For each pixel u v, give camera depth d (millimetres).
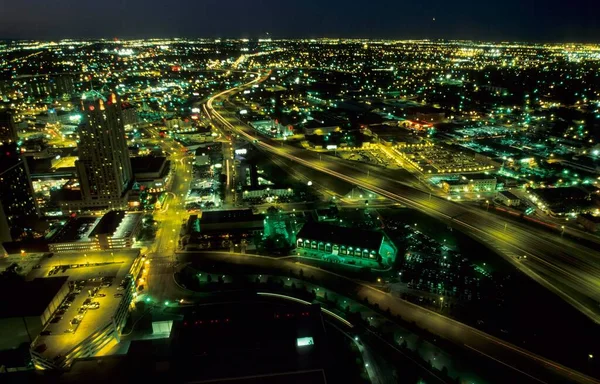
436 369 147875
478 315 177000
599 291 193375
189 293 194375
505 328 168875
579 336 164000
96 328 161125
